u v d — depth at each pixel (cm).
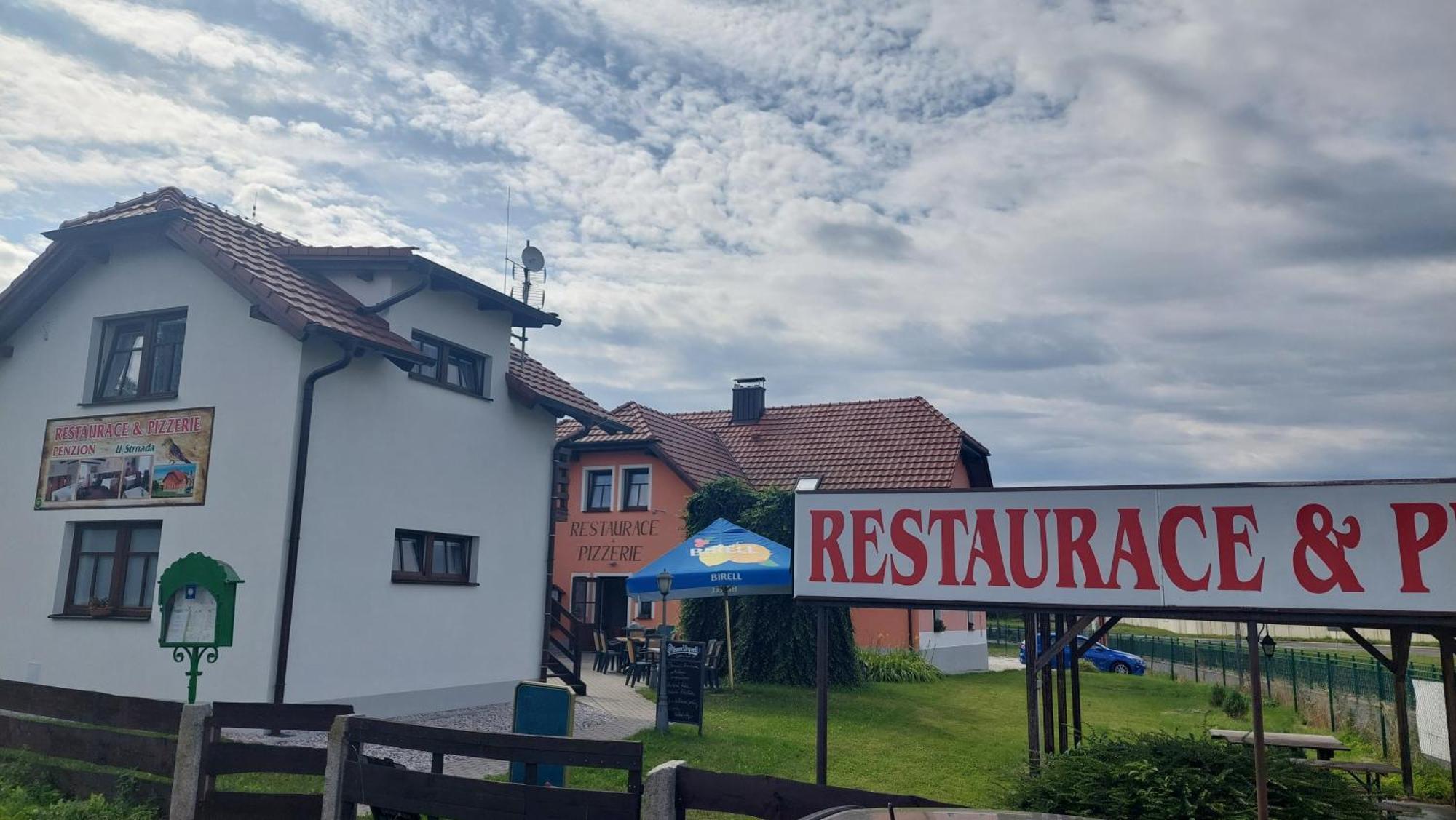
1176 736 845
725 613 2033
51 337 1477
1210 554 689
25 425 1470
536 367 1812
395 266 1384
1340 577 651
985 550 757
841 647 2028
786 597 2023
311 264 1421
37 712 867
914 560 777
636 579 1731
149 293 1402
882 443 2839
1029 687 860
